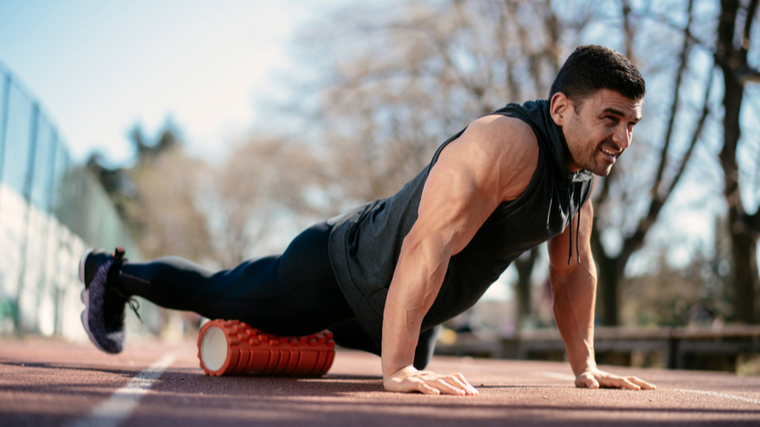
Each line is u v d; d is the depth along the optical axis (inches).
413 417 59.2
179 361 161.5
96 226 583.2
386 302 89.7
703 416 66.9
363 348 130.5
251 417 56.6
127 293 124.6
